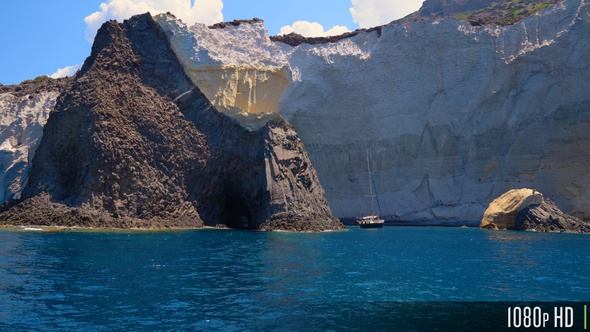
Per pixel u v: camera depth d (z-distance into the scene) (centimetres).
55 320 1903
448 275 3077
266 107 7600
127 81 6706
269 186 6519
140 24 7319
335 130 9881
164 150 6456
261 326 1892
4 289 2361
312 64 10119
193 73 7088
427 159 9369
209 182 6700
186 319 1956
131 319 1936
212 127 6900
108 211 5872
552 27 8969
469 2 17262
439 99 9456
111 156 5972
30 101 8744
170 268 3050
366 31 10394
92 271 2856
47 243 4034
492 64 9206
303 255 3903
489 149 8981
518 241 5559
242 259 3553
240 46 7806
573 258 3978
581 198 8006
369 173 9006
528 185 8500
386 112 9681
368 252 4244
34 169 6253
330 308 2183
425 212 9125
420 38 9700
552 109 8494
